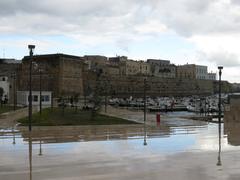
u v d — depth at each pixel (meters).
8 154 24.59
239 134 39.56
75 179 17.45
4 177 17.80
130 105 114.00
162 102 130.00
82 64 156.12
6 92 117.25
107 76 172.88
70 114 65.38
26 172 18.97
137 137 35.81
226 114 57.06
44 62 142.00
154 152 26.08
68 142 31.25
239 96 72.06
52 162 21.81
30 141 31.45
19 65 150.12
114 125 49.53
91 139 33.62
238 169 20.06
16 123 47.84
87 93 152.50
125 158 23.44
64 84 142.75
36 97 96.81
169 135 38.22
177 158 23.58
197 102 139.00
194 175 18.42
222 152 26.36
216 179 17.53
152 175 18.36
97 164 21.30
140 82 188.75
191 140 33.69
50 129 42.38
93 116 57.25
